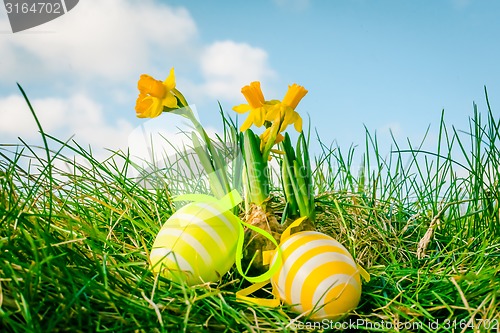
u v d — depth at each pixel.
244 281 0.46
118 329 0.36
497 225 0.51
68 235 0.44
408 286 0.44
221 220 0.43
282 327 0.38
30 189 0.45
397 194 0.61
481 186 0.52
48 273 0.37
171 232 0.42
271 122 0.47
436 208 0.57
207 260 0.42
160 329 0.36
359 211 0.57
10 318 0.34
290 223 0.46
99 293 0.37
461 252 0.50
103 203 0.49
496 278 0.43
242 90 0.45
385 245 0.53
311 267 0.39
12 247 0.37
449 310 0.40
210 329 0.39
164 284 0.42
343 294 0.39
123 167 0.56
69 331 0.35
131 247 0.48
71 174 0.51
